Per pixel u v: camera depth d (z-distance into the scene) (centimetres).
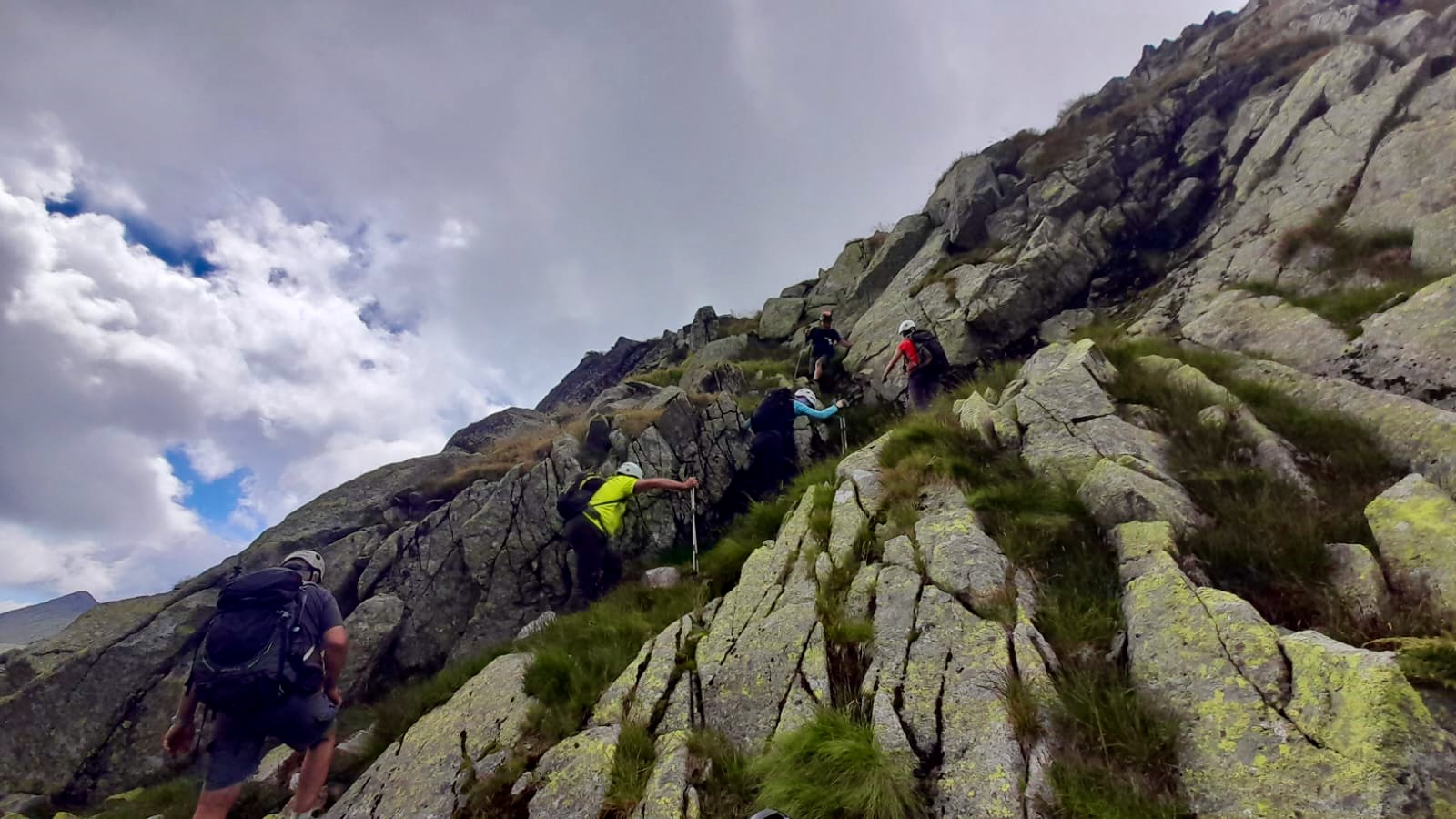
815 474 959
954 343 1415
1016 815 379
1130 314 1334
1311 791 339
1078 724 420
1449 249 850
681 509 1234
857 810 403
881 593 598
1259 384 759
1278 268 1102
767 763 463
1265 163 1436
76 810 930
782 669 564
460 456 1664
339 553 1289
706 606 734
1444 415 589
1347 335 803
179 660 1107
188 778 926
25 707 1017
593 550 948
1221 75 1805
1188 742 394
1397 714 340
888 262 2048
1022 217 1739
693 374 1798
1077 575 557
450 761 611
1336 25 1848
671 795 475
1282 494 583
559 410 2433
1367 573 468
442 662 1077
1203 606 456
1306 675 387
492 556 1178
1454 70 1176
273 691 486
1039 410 794
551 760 550
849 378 1602
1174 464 655
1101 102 2119
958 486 715
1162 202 1616
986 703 453
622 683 623
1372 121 1228
